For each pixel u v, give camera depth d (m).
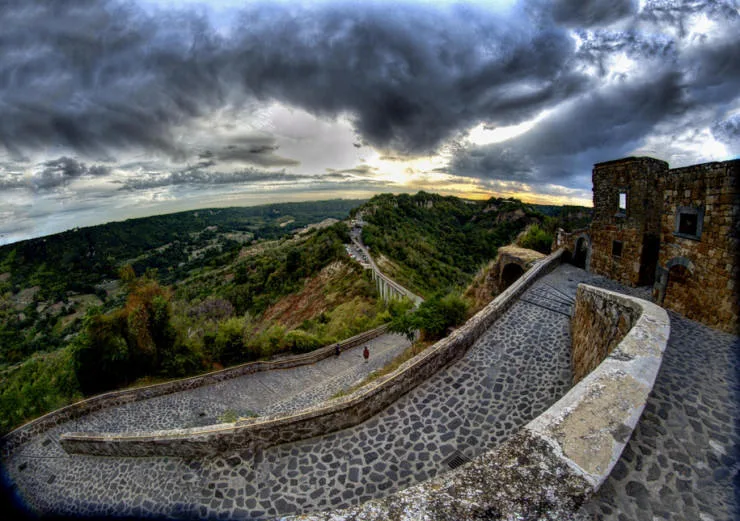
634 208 14.18
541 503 2.51
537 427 3.26
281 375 20.61
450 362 9.02
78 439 10.89
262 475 6.62
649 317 5.59
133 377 20.31
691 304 8.93
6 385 23.20
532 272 15.37
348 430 7.20
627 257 14.71
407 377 8.06
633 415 3.35
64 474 10.39
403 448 6.62
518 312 11.71
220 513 6.23
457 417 7.21
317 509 5.80
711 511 3.05
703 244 8.53
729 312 7.65
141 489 7.76
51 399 18.98
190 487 7.02
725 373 5.59
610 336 6.96
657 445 3.89
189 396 18.05
